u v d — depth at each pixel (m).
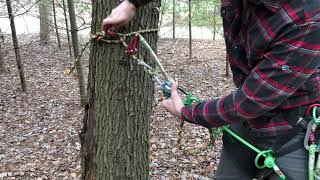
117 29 2.42
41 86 11.72
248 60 1.51
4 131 8.50
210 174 6.01
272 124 1.56
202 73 12.68
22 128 8.65
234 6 1.55
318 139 1.53
